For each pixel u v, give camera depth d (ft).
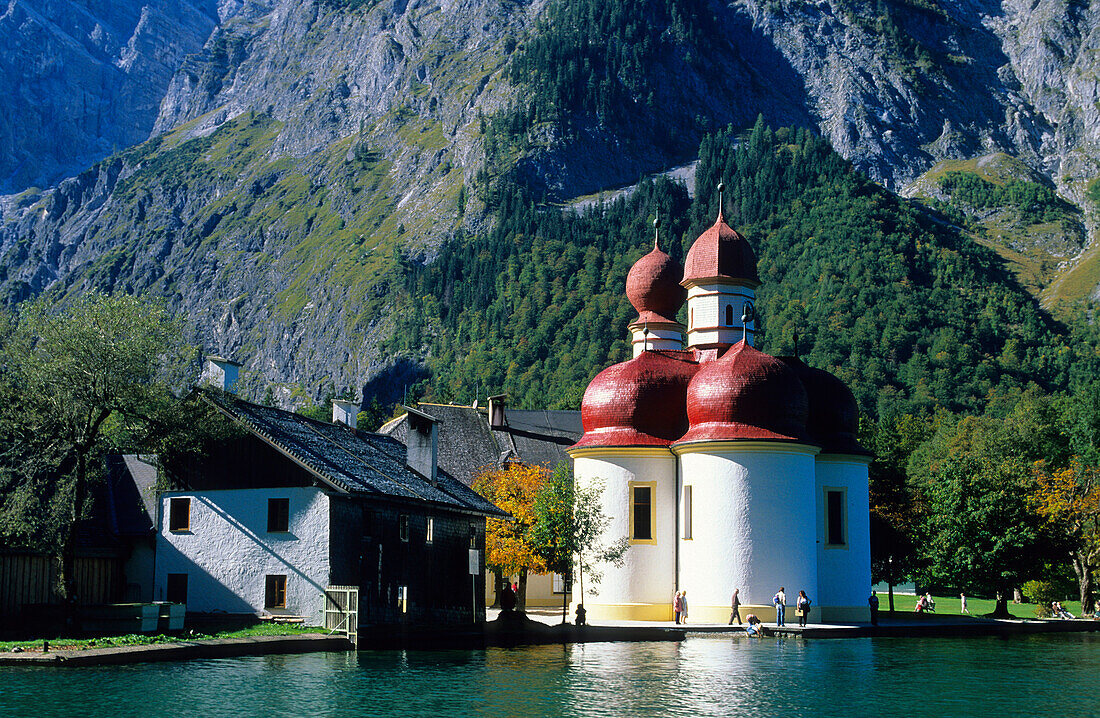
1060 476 296.30
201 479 187.62
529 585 276.62
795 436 217.15
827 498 231.71
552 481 216.74
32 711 109.09
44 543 174.40
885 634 213.46
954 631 223.10
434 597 205.46
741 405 216.95
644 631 199.31
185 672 135.33
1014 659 171.83
